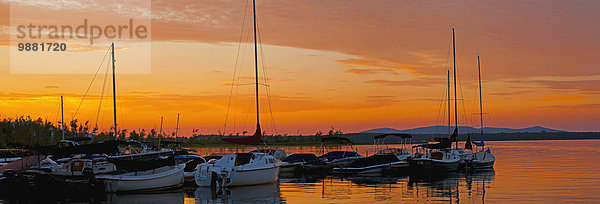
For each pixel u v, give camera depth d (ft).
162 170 108.27
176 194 99.86
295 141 469.16
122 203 88.74
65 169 106.01
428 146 160.35
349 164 150.00
